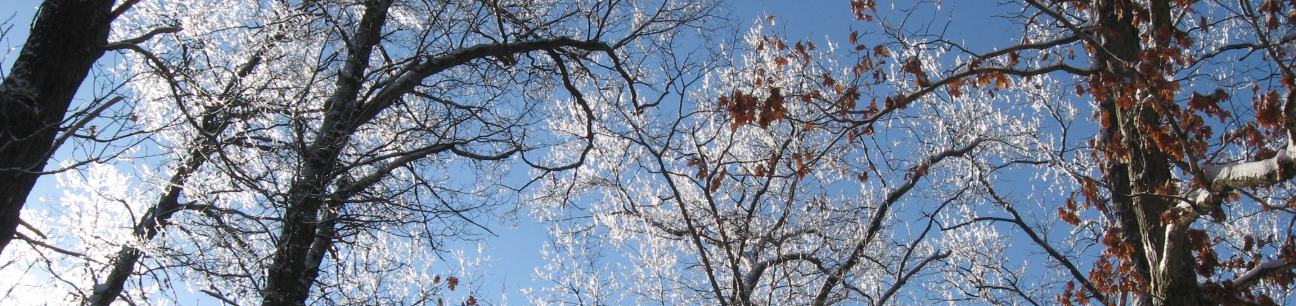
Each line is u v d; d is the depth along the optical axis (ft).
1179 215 22.53
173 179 29.17
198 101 25.43
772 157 35.50
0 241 17.13
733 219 38.01
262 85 28.37
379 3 32.99
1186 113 23.85
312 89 31.04
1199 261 25.67
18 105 17.28
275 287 28.40
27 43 18.04
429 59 31.91
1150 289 24.68
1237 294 24.40
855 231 38.19
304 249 28.89
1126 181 27.84
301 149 27.48
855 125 26.22
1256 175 19.69
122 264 30.25
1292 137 18.85
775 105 24.76
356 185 31.60
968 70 24.73
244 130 26.94
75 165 17.60
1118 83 23.03
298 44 32.14
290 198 26.55
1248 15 21.24
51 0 18.40
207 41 29.84
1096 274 28.78
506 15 34.27
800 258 36.55
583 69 34.81
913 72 25.12
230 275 28.07
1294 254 26.00
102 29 18.86
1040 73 24.32
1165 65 23.43
